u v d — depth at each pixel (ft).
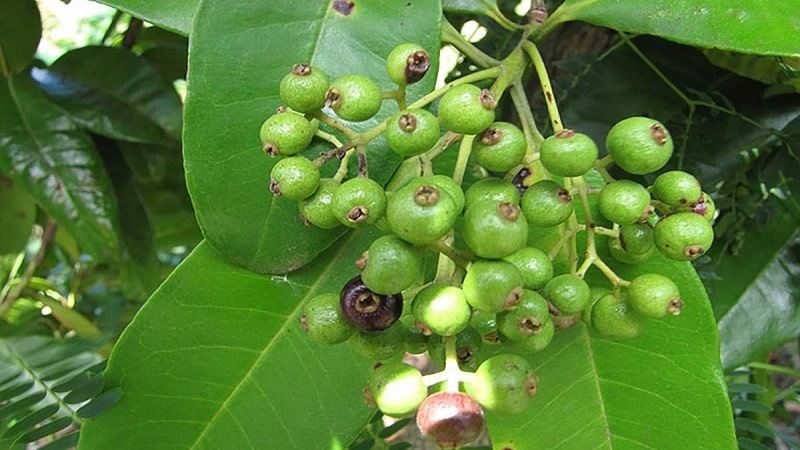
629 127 0.41
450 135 0.45
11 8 0.72
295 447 0.50
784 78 0.60
